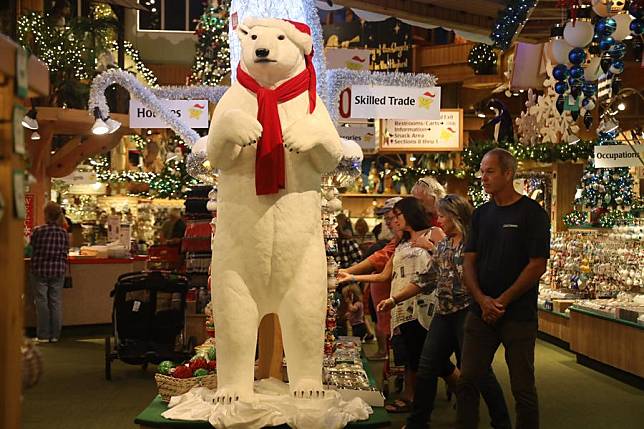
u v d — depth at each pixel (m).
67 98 12.78
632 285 9.37
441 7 7.39
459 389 4.71
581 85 7.25
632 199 10.61
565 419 6.56
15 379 2.34
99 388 7.68
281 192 4.32
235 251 4.33
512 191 4.79
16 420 2.34
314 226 4.39
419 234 6.11
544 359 9.41
